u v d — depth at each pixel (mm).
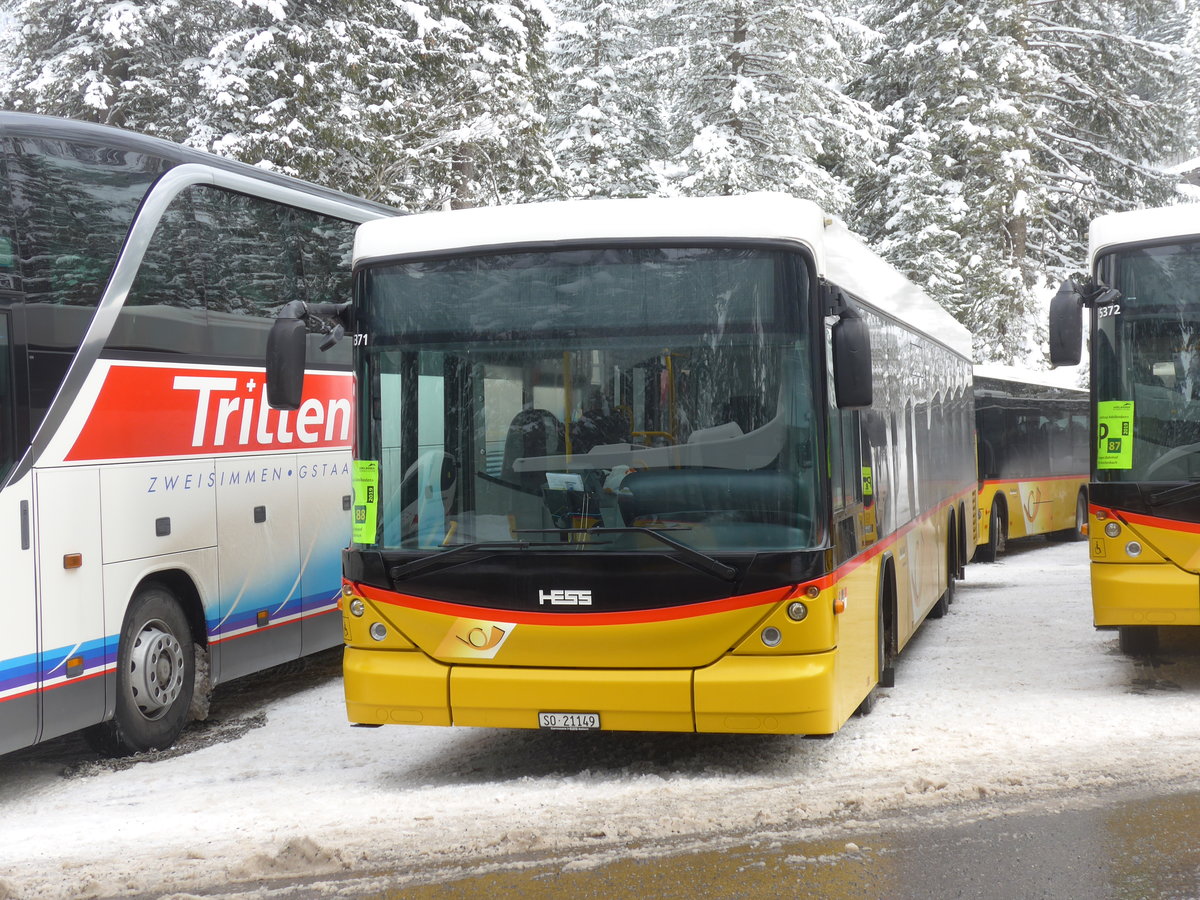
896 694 9172
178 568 8461
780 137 35250
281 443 9672
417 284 7043
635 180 38500
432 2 25688
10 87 27469
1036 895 4938
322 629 10164
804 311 6691
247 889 5332
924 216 38750
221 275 9023
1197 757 6945
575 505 6715
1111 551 8898
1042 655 10727
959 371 15766
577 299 6863
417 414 6988
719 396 6684
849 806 6250
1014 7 38688
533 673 6652
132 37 24781
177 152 8750
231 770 7691
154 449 8258
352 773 7469
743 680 6453
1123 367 9016
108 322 7887
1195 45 57625
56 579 7391
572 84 38719
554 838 5855
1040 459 24016
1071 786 6469
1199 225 8961
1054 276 41344
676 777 6996
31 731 7172
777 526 6559
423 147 24828
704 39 36000
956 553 14656
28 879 5625
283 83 22844
